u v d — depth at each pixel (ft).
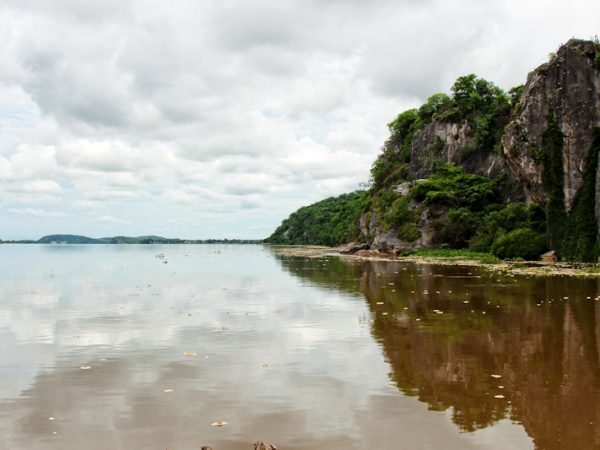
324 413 32.50
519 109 202.59
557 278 109.70
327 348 49.14
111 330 58.23
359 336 54.29
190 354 47.06
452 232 223.51
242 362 44.29
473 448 27.55
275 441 28.48
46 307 76.02
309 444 28.04
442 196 232.32
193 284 109.70
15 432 29.84
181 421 31.30
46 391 36.91
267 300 82.58
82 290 98.68
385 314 67.41
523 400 34.76
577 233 165.78
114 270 157.58
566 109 177.58
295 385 38.04
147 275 135.74
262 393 36.29
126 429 30.17
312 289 97.71
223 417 31.96
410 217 242.99
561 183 175.11
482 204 233.14
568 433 29.37
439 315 66.08
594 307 70.59
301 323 61.82
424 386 37.76
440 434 29.30
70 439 28.86
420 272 133.80
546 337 52.90
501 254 182.19
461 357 45.60
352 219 424.05
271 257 251.80
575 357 45.27
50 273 145.07
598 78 171.12
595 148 167.12
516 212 201.16
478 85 276.82
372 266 164.35
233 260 222.69
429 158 284.20
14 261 223.92
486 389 37.01
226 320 64.28
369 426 30.45
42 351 48.55
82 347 50.11
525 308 70.44
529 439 28.63
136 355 46.88
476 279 110.42
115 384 38.47
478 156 262.26
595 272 120.67
